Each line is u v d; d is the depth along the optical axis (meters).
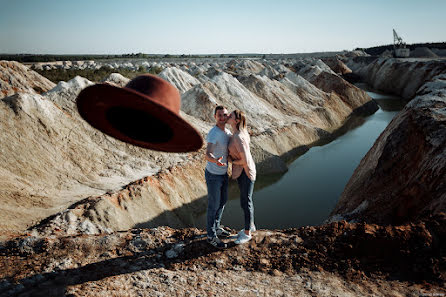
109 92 1.57
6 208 8.55
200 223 11.84
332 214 11.28
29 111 12.40
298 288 3.82
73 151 12.62
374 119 32.19
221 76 28.11
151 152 14.75
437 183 7.07
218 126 4.09
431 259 3.99
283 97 32.00
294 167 17.95
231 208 12.65
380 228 4.42
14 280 3.80
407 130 10.18
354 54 134.00
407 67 48.44
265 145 19.25
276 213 12.07
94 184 11.52
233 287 3.83
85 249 4.61
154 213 10.71
